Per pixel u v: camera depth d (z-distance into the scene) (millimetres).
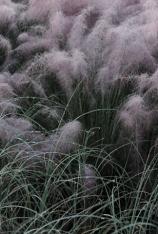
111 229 2342
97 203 2387
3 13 3621
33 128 2863
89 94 3020
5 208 2424
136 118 2754
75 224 2258
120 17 3533
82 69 3035
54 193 2488
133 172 2721
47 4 3607
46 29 3531
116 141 2857
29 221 2238
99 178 2562
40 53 3254
